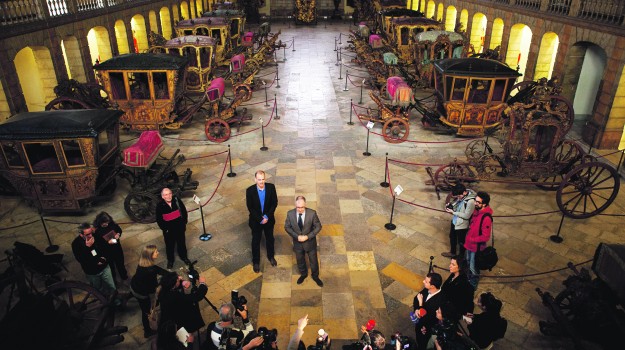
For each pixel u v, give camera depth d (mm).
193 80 18453
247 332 5645
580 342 5930
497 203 10367
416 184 11234
